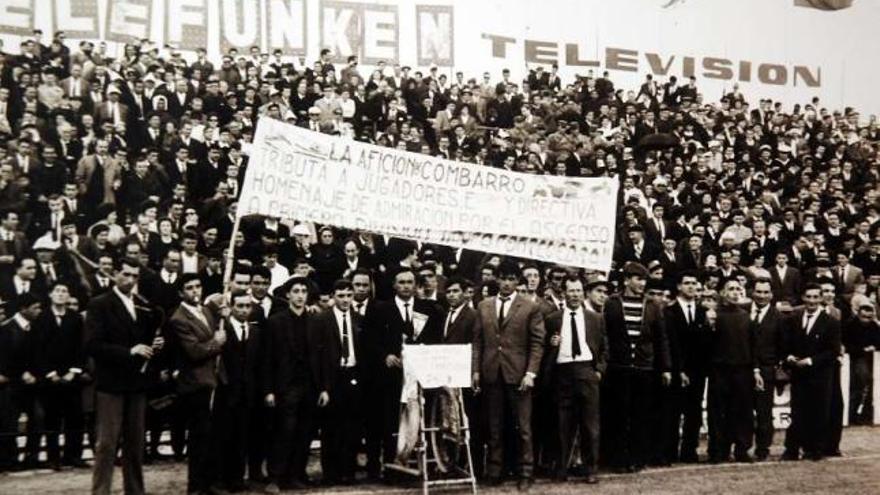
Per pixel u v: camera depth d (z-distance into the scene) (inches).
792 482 359.3
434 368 333.4
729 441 405.7
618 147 727.7
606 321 383.9
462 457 372.5
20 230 478.6
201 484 327.0
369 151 423.8
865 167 833.5
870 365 513.7
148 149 557.0
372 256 494.0
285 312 349.4
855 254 624.4
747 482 359.3
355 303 386.0
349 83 712.4
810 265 600.7
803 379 411.2
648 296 392.8
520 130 719.7
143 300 319.0
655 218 593.0
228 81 668.1
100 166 531.8
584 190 452.1
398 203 427.8
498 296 370.0
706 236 598.9
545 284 459.8
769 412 415.2
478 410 370.9
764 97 923.4
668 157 741.3
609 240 450.3
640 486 350.3
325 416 354.3
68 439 382.3
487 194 443.2
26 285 412.2
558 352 365.1
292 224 520.1
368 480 362.9
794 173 759.7
